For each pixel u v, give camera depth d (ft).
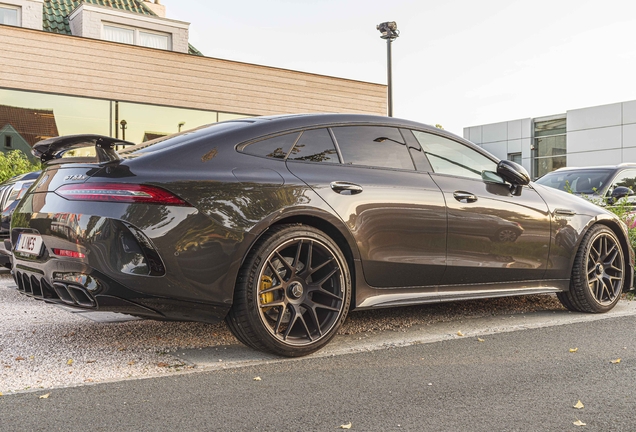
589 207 15.67
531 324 13.91
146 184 9.64
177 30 51.52
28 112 37.35
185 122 43.37
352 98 50.90
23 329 12.58
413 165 12.75
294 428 7.47
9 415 7.79
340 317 11.19
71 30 49.39
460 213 12.91
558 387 9.12
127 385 9.05
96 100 39.81
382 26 46.29
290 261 11.16
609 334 12.82
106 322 13.37
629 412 8.09
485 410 8.12
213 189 10.04
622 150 92.22
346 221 11.30
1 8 45.21
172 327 12.98
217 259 9.95
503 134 108.78
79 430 7.34
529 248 14.19
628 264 16.38
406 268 12.17
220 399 8.48
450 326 13.62
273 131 11.27
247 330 10.32
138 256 9.49
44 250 10.33
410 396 8.68
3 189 19.10
